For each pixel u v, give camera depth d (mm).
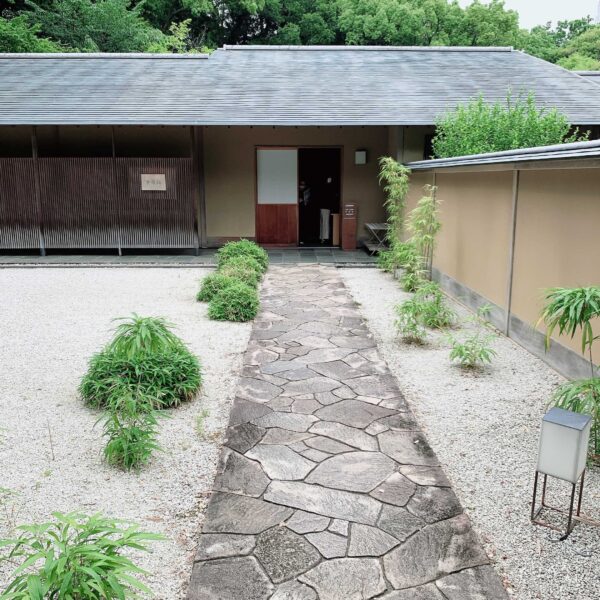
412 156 10586
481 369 4836
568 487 3031
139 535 1959
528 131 8664
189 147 11508
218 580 2332
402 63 13070
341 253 11117
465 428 3730
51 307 6961
